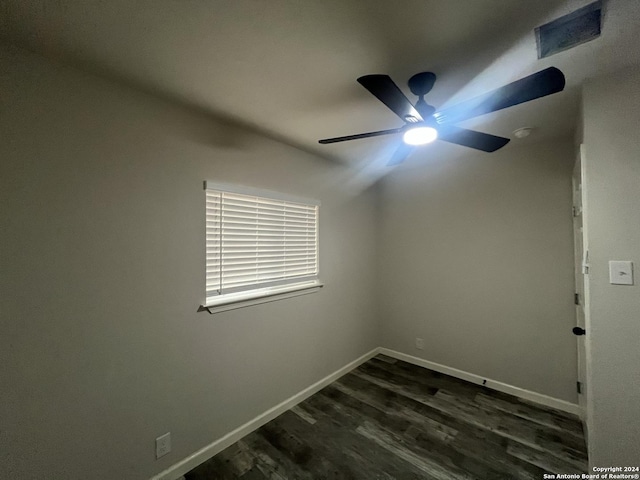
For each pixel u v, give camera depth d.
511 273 2.54
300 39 1.14
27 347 1.19
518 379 2.49
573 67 1.34
